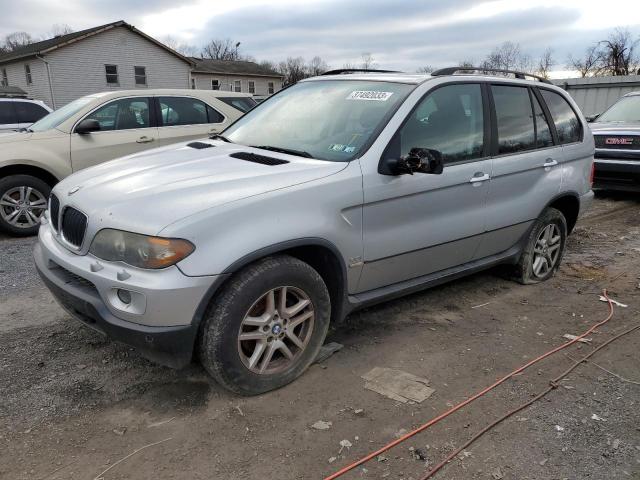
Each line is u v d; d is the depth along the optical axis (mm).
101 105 7223
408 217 3609
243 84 49531
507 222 4449
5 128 11422
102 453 2602
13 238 6621
